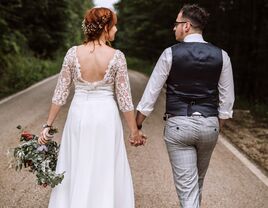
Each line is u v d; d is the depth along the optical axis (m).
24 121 9.48
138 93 16.11
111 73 3.48
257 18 17.83
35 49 33.66
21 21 26.45
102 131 3.51
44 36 33.06
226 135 9.08
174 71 3.55
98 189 3.53
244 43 18.38
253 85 18.28
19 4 21.56
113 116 3.55
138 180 5.76
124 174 3.69
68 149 3.59
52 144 3.75
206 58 3.53
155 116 11.02
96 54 3.46
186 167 3.59
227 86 3.63
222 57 3.58
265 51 17.39
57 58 36.12
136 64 45.56
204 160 3.80
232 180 5.94
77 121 3.52
